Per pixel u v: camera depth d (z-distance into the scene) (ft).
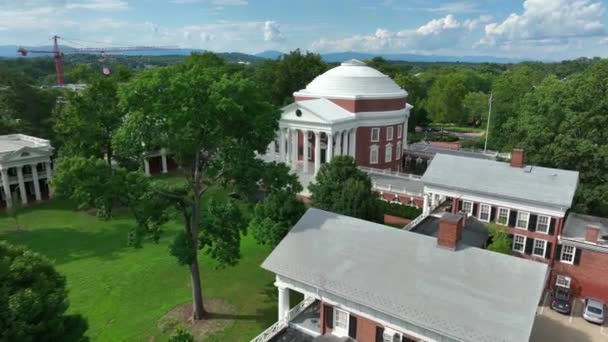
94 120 181.47
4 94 237.25
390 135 239.50
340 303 80.28
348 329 81.20
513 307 67.41
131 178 94.89
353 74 232.73
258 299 114.01
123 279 125.49
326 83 235.81
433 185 140.05
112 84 184.44
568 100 163.84
